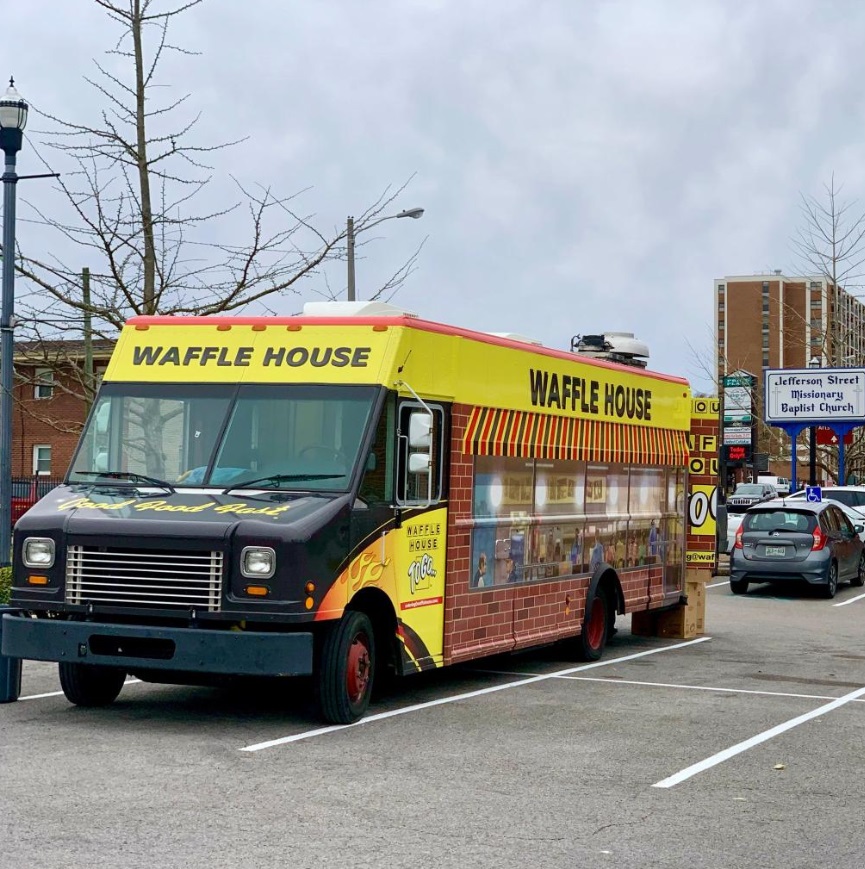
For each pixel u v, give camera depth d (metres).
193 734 9.62
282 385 10.40
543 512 13.08
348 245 19.28
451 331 11.30
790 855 6.70
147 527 9.46
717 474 17.22
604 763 8.94
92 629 9.52
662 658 15.02
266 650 9.23
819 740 10.00
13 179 15.25
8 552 15.04
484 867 6.33
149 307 16.70
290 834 6.84
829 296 44.38
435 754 9.07
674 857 6.61
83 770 8.28
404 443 10.58
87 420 10.71
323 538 9.50
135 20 16.48
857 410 35.69
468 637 11.65
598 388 14.37
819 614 20.94
